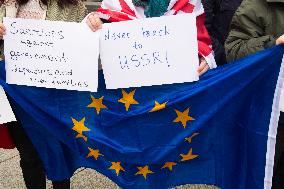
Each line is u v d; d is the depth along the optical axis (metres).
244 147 1.50
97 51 1.47
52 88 1.56
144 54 1.45
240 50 1.48
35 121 1.63
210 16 1.89
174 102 1.49
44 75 1.52
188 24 1.41
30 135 1.65
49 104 1.58
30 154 1.68
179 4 1.48
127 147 1.56
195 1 1.49
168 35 1.42
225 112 1.50
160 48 1.43
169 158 1.56
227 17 1.87
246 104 1.47
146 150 1.56
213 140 1.54
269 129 1.43
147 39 1.43
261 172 1.46
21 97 1.57
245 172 1.51
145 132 1.55
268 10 1.44
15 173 2.24
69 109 1.58
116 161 1.58
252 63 1.41
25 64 1.52
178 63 1.44
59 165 1.68
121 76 1.47
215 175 1.57
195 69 1.44
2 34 1.50
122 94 1.54
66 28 1.47
